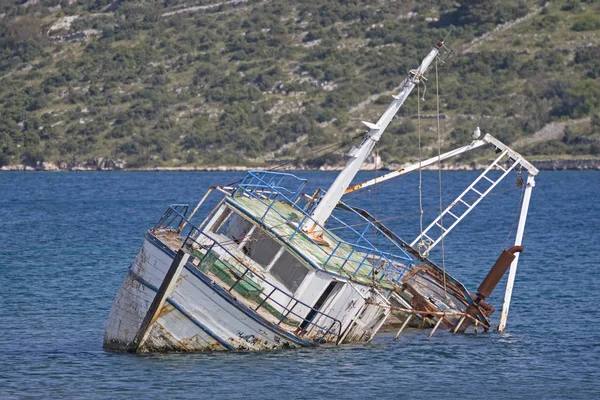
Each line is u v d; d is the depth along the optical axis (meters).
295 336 139.25
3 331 160.88
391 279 166.62
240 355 136.88
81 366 135.38
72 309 182.00
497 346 156.00
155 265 133.00
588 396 128.62
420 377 135.50
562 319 178.75
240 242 139.62
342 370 136.25
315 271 136.25
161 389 125.06
